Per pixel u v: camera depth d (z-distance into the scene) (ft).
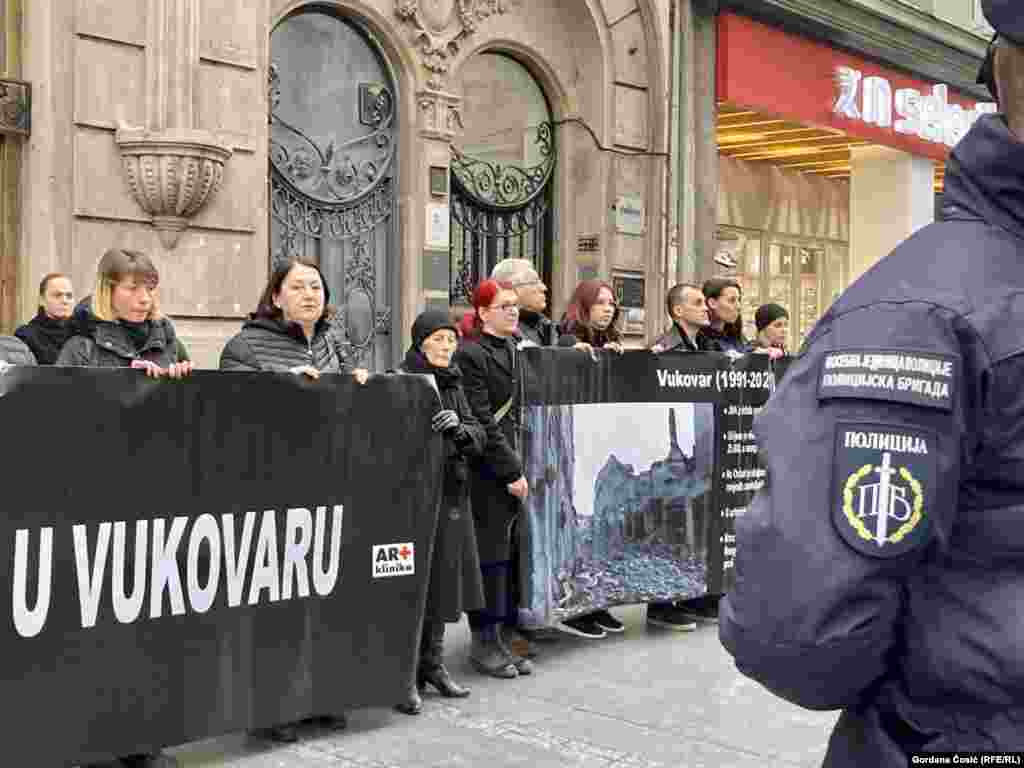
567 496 17.26
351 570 13.55
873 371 3.97
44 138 21.84
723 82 38.06
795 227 55.57
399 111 29.84
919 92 47.16
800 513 3.95
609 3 34.42
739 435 19.65
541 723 14.15
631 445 18.22
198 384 12.07
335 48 28.45
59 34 21.99
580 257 34.99
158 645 11.79
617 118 35.06
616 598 18.08
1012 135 4.13
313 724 13.93
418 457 14.17
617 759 12.91
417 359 15.30
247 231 24.86
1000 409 3.93
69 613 11.14
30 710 10.89
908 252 4.27
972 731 4.03
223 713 12.34
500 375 16.19
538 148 34.60
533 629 17.30
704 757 13.03
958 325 3.95
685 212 37.24
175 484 11.91
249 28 24.80
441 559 15.06
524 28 32.99
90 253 22.50
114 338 13.33
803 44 41.14
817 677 3.99
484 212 33.30
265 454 12.67
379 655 13.85
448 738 13.53
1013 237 4.15
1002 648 3.90
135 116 23.12
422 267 29.99
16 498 10.78
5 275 22.20
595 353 17.66
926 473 3.86
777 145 48.55
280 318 14.17
